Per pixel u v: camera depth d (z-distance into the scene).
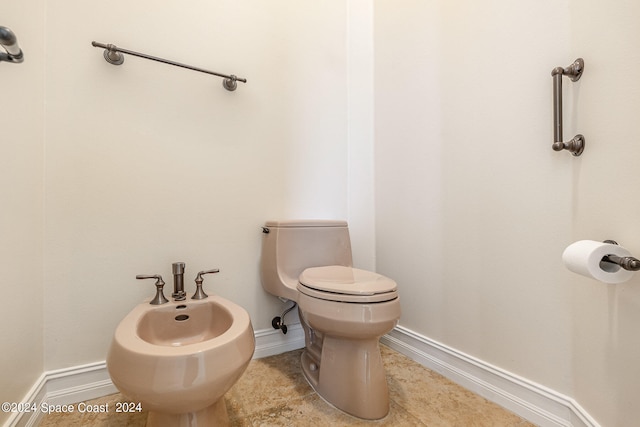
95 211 1.04
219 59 1.29
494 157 1.02
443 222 1.22
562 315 0.84
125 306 1.09
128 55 1.10
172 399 0.60
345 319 0.90
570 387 0.82
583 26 0.76
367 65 1.61
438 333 1.24
